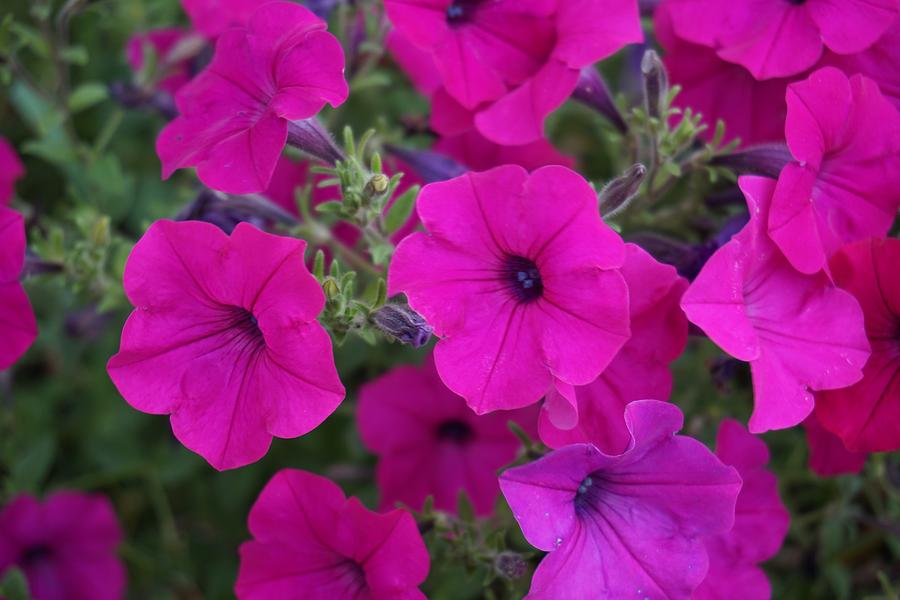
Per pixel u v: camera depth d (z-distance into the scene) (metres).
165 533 0.55
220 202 0.42
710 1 0.42
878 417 0.39
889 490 0.47
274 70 0.39
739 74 0.43
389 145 0.46
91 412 0.55
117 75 0.59
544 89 0.41
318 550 0.41
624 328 0.36
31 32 0.51
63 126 0.53
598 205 0.37
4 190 0.51
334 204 0.40
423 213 0.37
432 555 0.44
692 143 0.44
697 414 0.48
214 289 0.37
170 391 0.38
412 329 0.37
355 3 0.48
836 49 0.41
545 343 0.37
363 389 0.48
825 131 0.39
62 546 0.54
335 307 0.38
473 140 0.46
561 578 0.36
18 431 0.54
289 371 0.36
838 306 0.38
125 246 0.48
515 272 0.38
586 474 0.37
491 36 0.42
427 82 0.48
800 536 0.50
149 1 0.57
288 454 0.53
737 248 0.37
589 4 0.41
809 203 0.38
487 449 0.47
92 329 0.52
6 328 0.41
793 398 0.38
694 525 0.38
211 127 0.40
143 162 0.58
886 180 0.40
